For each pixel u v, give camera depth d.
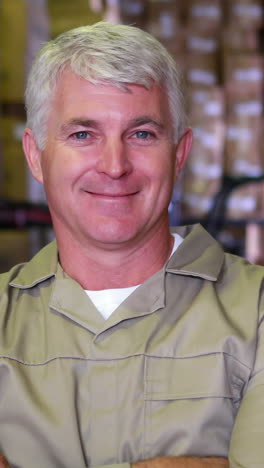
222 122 3.97
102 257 1.42
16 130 3.87
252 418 1.28
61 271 1.44
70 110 1.35
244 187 3.71
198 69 4.02
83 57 1.32
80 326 1.39
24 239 4.43
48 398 1.35
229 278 1.46
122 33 1.33
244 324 1.37
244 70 3.92
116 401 1.33
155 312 1.39
